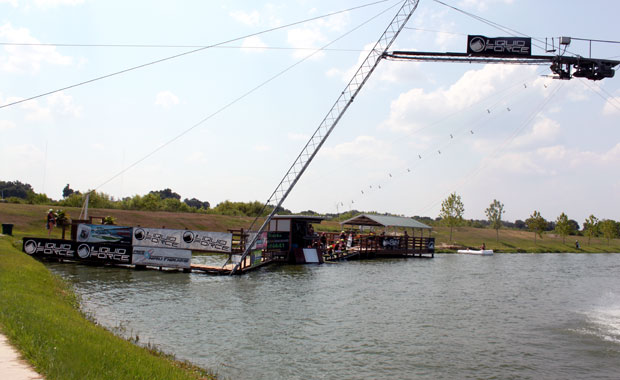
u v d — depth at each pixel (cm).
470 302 2677
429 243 6738
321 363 1424
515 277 4212
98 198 8169
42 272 2467
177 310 2081
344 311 2247
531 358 1563
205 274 3416
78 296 2230
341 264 4912
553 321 2189
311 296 2641
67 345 988
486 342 1756
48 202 8350
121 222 6544
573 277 4431
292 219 4819
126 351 1108
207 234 3506
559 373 1414
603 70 2605
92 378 805
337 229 9475
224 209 10781
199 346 1527
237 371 1304
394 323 2025
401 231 10181
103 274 3119
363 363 1441
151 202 8938
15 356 877
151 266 3603
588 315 2362
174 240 3491
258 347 1559
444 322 2091
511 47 2753
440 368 1425
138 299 2294
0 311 1204
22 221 5438
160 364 1078
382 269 4506
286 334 1753
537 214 11450
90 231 3594
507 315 2314
